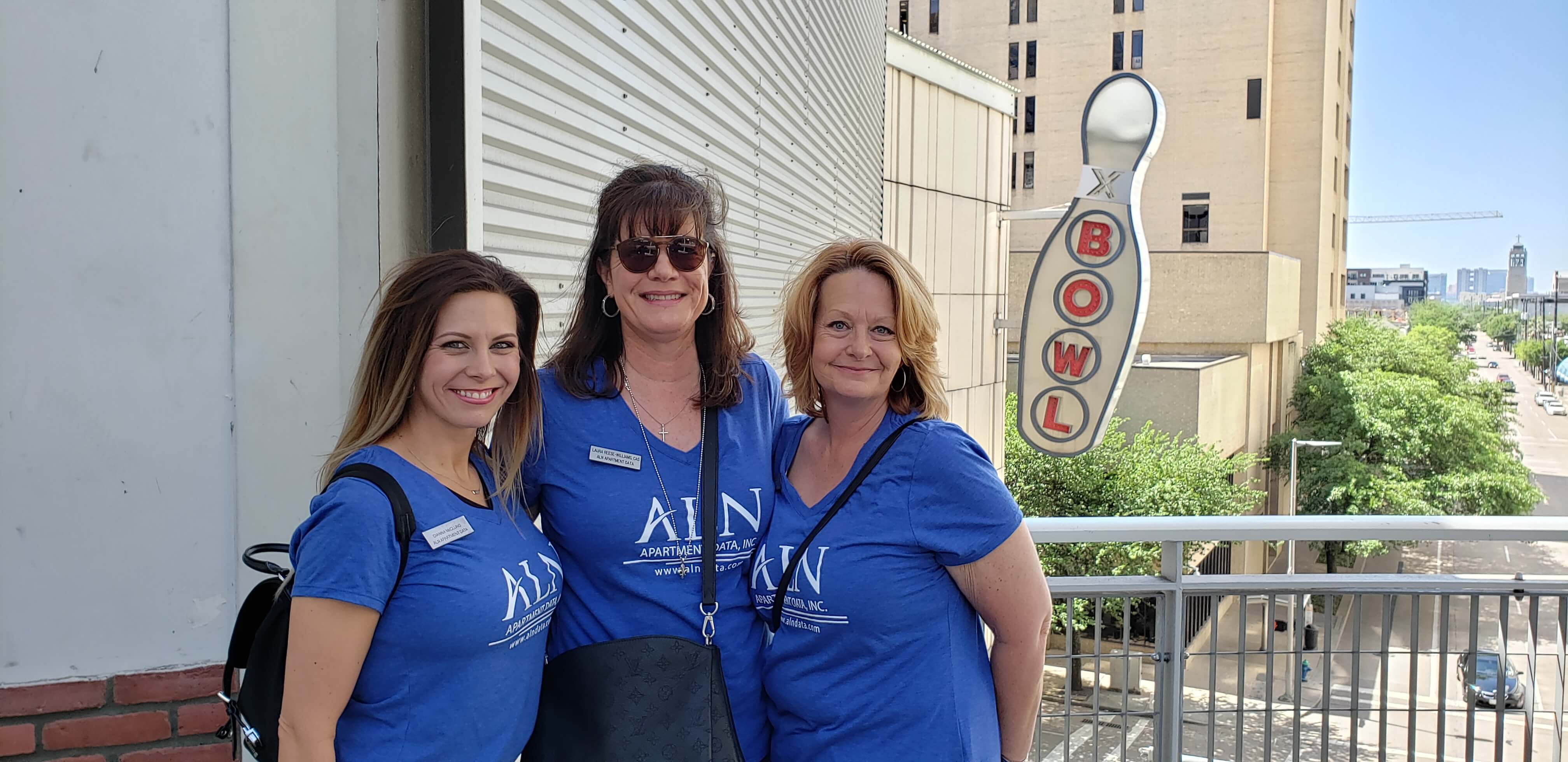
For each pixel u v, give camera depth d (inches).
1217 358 1341.0
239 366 90.2
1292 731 110.5
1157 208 1904.5
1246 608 110.3
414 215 90.9
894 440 70.3
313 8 89.0
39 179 84.7
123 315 87.4
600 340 74.4
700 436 73.7
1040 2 1934.1
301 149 89.7
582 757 64.7
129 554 89.2
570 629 71.0
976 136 617.3
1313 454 1374.3
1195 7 1841.8
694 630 70.9
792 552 70.8
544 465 70.7
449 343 59.8
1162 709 111.0
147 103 86.7
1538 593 108.1
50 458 86.7
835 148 304.3
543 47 105.7
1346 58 2273.6
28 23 83.4
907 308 69.2
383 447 60.5
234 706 62.7
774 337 223.8
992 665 74.5
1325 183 1977.1
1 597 86.7
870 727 69.2
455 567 58.7
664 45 142.9
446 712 59.1
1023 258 1368.1
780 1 214.2
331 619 55.2
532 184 105.5
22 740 88.2
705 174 80.5
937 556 69.8
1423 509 1238.9
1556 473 2822.3
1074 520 109.8
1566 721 107.7
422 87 91.0
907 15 2059.5
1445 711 109.7
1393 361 1689.2
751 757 74.2
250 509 91.4
